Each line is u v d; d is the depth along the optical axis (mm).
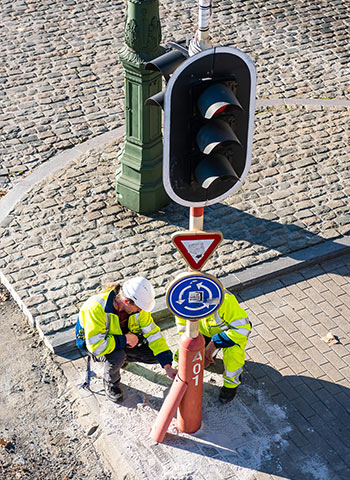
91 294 7766
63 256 8234
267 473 6156
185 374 6020
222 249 8375
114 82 11477
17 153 9945
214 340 6531
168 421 6230
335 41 12594
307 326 7566
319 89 11328
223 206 9000
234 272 8078
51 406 6781
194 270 5355
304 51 12305
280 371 7070
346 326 7574
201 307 5516
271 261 8234
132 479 6117
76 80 11516
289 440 6438
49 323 7430
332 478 6133
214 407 6703
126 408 6703
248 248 8398
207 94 4566
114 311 6344
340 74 11703
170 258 8227
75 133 10336
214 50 4562
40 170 9586
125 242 8430
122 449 6344
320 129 10336
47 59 12047
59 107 10891
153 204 8758
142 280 6254
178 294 5414
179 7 13461
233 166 5086
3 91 11242
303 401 6785
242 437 6445
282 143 10047
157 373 7051
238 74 4715
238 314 6418
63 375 7062
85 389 6887
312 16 13320
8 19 13234
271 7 13578
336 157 9797
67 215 8805
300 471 6176
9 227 8633
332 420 6621
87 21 13141
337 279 8164
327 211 8930
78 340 6645
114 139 10172
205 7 4754
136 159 8484
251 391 6867
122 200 8883
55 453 6379
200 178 4691
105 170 9555
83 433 6535
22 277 7957
